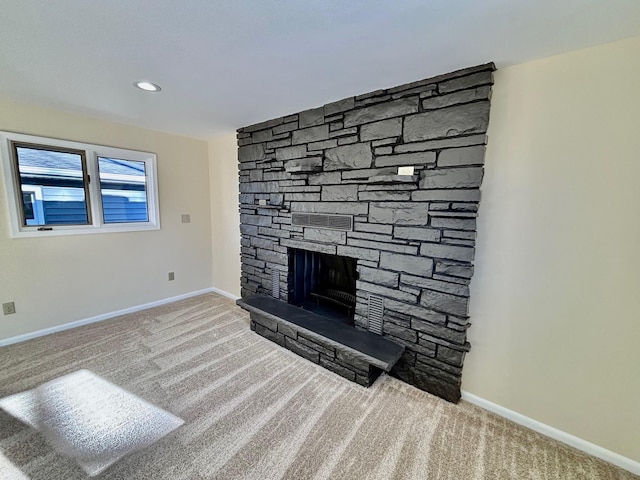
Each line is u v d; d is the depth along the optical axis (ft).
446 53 4.73
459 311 5.75
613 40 4.23
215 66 5.26
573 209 4.76
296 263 9.27
